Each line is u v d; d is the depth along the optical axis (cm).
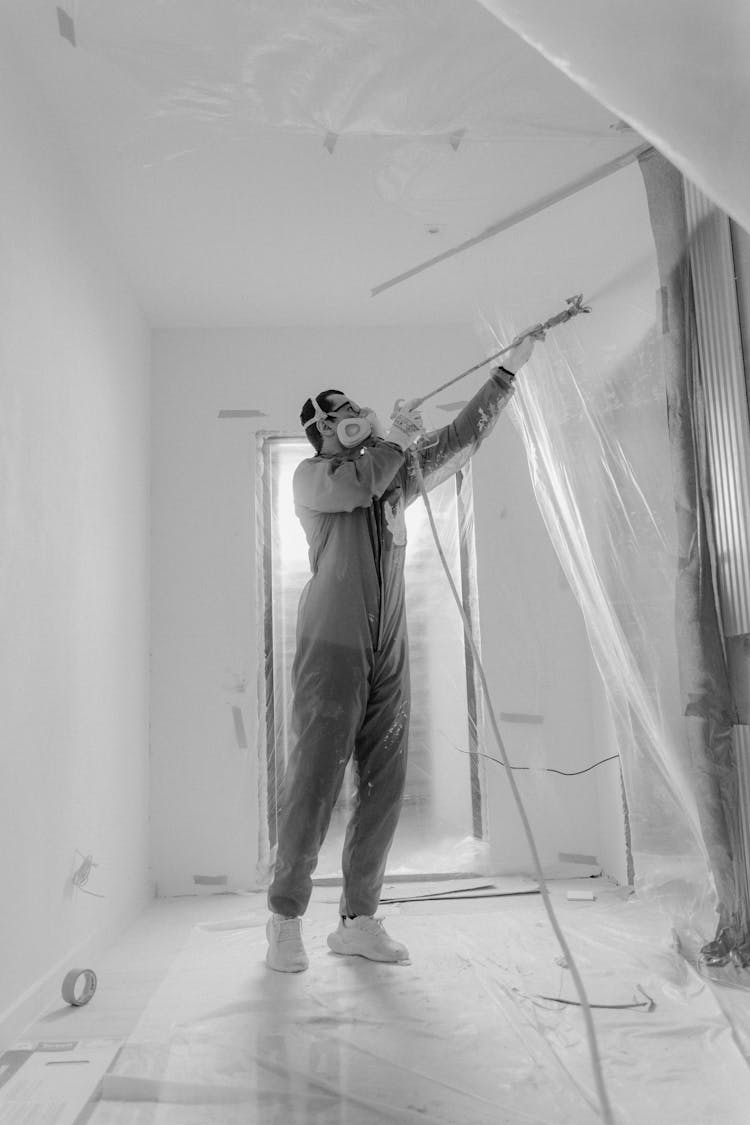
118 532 309
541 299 234
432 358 377
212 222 290
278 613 368
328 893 316
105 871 276
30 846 210
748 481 190
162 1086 156
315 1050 169
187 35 148
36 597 220
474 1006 191
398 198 216
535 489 243
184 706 356
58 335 243
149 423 369
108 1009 210
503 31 145
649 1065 156
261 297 348
